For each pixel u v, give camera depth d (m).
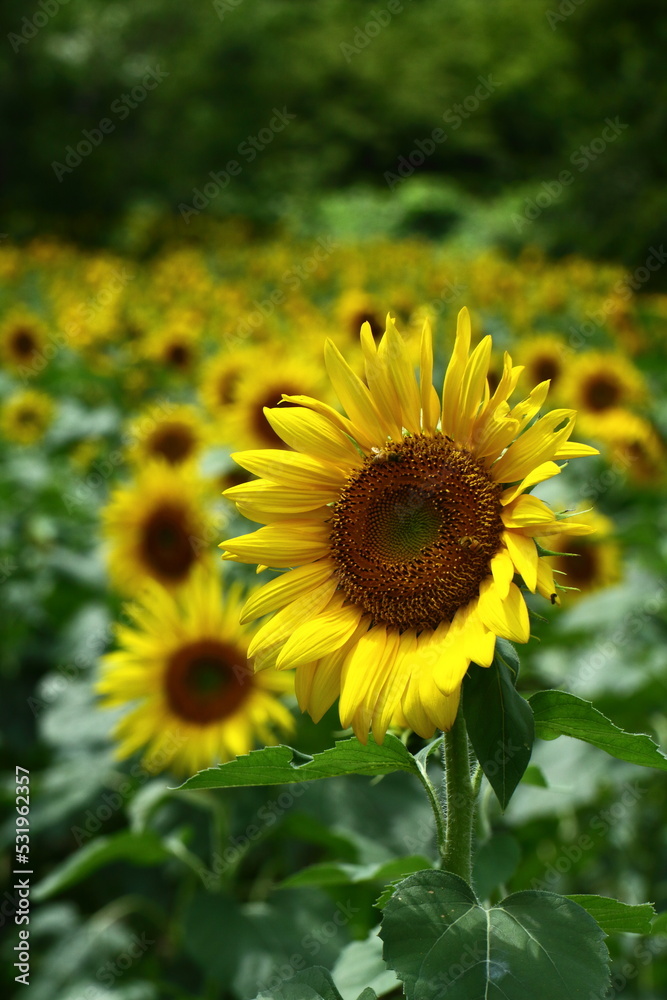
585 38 25.45
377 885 3.46
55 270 15.37
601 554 5.25
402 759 1.64
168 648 3.77
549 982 1.40
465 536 1.71
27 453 7.75
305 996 1.54
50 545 6.21
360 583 1.75
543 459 1.68
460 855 1.63
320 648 1.70
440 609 1.70
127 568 4.73
